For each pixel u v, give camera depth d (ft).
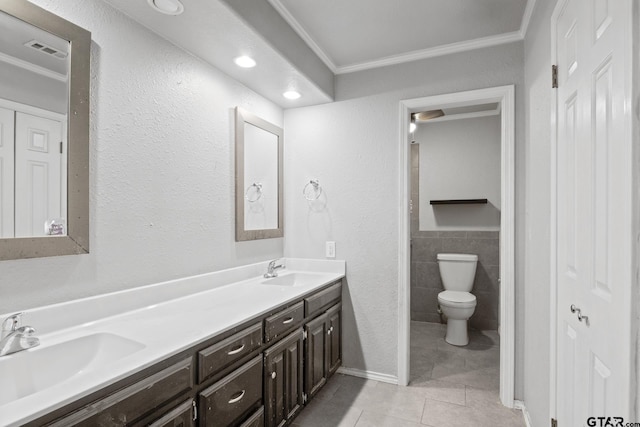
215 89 6.88
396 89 8.33
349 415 6.85
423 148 13.39
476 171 12.73
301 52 7.20
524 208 7.13
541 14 5.74
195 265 6.37
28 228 3.97
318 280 7.81
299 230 9.26
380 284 8.42
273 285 7.16
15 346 3.52
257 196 8.18
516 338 7.19
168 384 3.67
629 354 2.69
